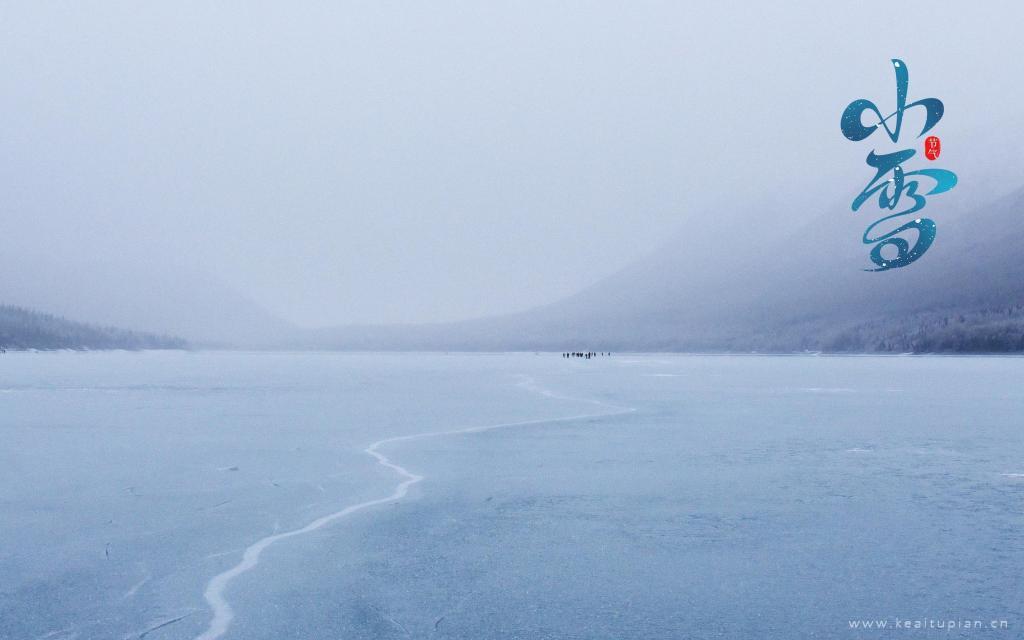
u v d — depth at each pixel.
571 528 13.48
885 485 17.20
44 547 12.30
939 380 65.56
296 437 26.28
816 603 9.70
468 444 24.48
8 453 22.58
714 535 12.93
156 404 41.00
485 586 10.41
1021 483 17.38
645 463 20.53
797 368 100.62
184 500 15.90
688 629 8.91
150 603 9.79
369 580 10.68
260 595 10.07
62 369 96.00
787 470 19.28
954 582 10.44
